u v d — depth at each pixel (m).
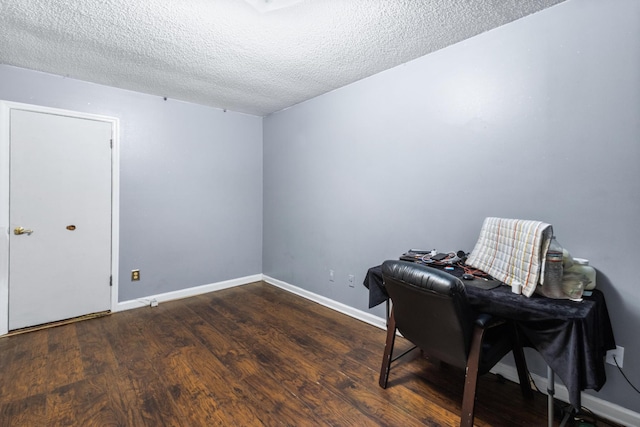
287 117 3.79
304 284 3.61
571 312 1.28
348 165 3.02
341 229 3.12
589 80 1.65
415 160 2.47
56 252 2.83
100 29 2.02
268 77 2.81
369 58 2.43
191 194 3.64
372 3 1.73
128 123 3.18
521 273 1.54
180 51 2.32
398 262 1.61
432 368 2.11
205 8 1.78
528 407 1.72
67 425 1.56
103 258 3.07
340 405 1.73
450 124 2.24
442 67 2.28
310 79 2.86
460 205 2.21
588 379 1.22
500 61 1.98
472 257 1.98
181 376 2.00
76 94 2.88
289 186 3.79
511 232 1.68
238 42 2.18
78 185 2.92
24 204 2.67
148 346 2.40
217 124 3.82
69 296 2.90
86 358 2.21
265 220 4.21
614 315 1.61
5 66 2.55
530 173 1.87
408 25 1.96
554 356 1.30
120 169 3.14
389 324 1.88
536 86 1.83
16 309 2.65
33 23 1.94
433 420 1.61
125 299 3.21
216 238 3.87
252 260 4.21
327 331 2.69
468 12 1.82
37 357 2.22
